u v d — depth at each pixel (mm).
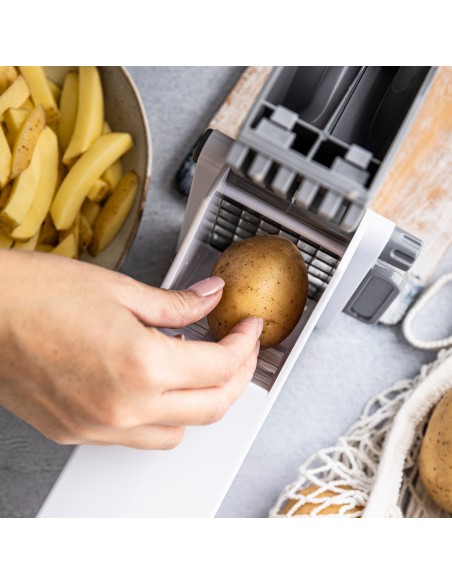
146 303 401
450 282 687
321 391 680
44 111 585
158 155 687
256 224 500
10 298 374
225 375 401
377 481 603
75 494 438
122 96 587
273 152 339
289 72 385
